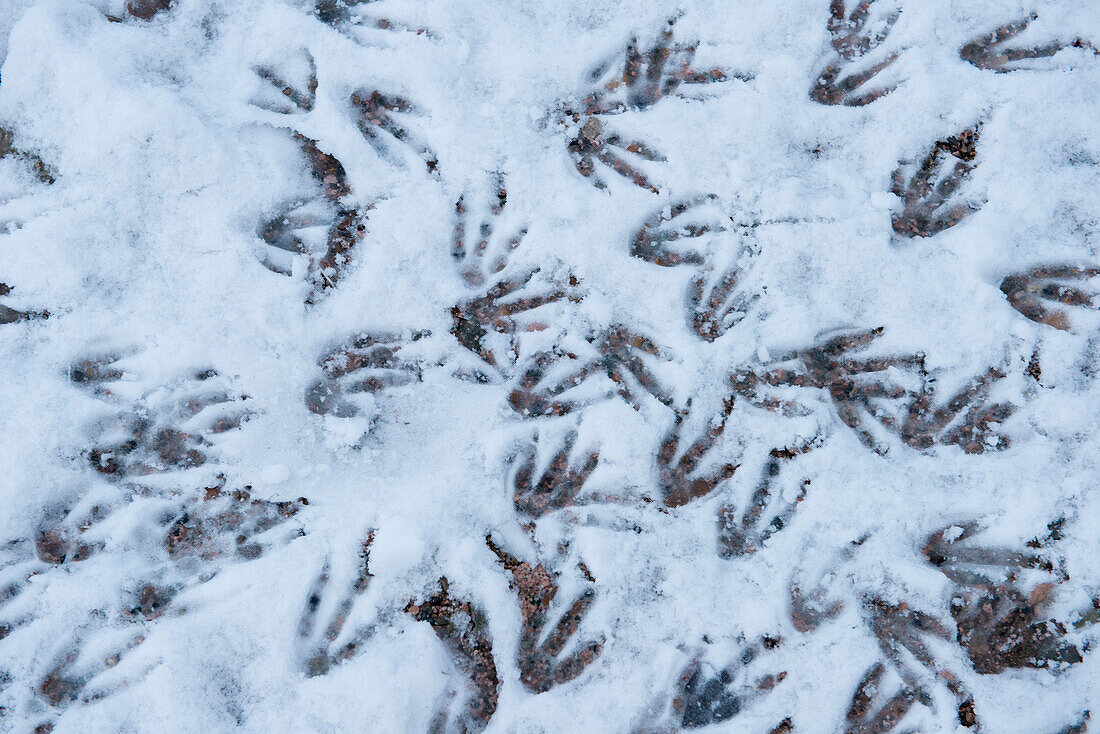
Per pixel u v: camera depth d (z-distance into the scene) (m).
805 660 1.33
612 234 1.38
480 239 1.39
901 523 1.35
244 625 1.33
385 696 1.31
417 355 1.38
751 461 1.36
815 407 1.36
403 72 1.38
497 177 1.39
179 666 1.32
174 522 1.35
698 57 1.40
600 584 1.34
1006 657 1.34
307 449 1.36
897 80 1.39
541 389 1.38
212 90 1.38
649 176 1.39
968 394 1.37
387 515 1.35
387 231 1.38
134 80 1.37
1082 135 1.39
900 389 1.37
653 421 1.36
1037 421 1.36
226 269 1.36
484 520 1.35
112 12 1.39
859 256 1.37
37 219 1.36
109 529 1.34
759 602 1.33
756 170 1.38
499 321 1.38
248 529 1.35
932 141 1.39
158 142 1.36
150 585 1.34
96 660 1.32
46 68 1.36
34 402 1.35
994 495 1.35
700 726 1.33
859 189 1.38
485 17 1.39
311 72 1.39
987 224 1.37
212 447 1.36
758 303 1.38
